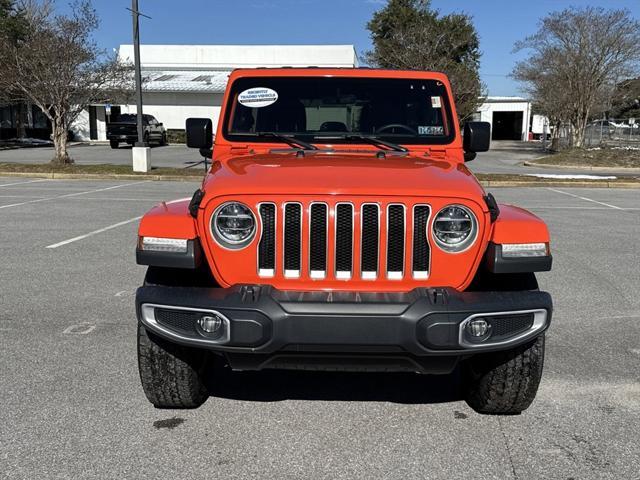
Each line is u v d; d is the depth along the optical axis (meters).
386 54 34.22
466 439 3.60
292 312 3.12
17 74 20.53
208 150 4.88
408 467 3.30
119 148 34.53
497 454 3.44
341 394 4.22
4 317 5.64
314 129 4.53
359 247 3.29
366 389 4.30
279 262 3.30
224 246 3.31
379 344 3.13
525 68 33.78
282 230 3.27
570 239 9.73
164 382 3.70
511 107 57.59
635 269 7.73
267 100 4.57
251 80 4.61
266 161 3.90
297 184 3.30
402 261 3.31
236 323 3.15
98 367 4.53
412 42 33.59
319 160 3.94
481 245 3.33
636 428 3.72
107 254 8.25
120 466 3.27
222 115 4.57
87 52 20.48
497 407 3.81
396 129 4.50
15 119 39.41
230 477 3.19
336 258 3.30
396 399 4.15
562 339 5.23
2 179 18.97
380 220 3.26
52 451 3.40
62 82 20.61
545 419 3.84
